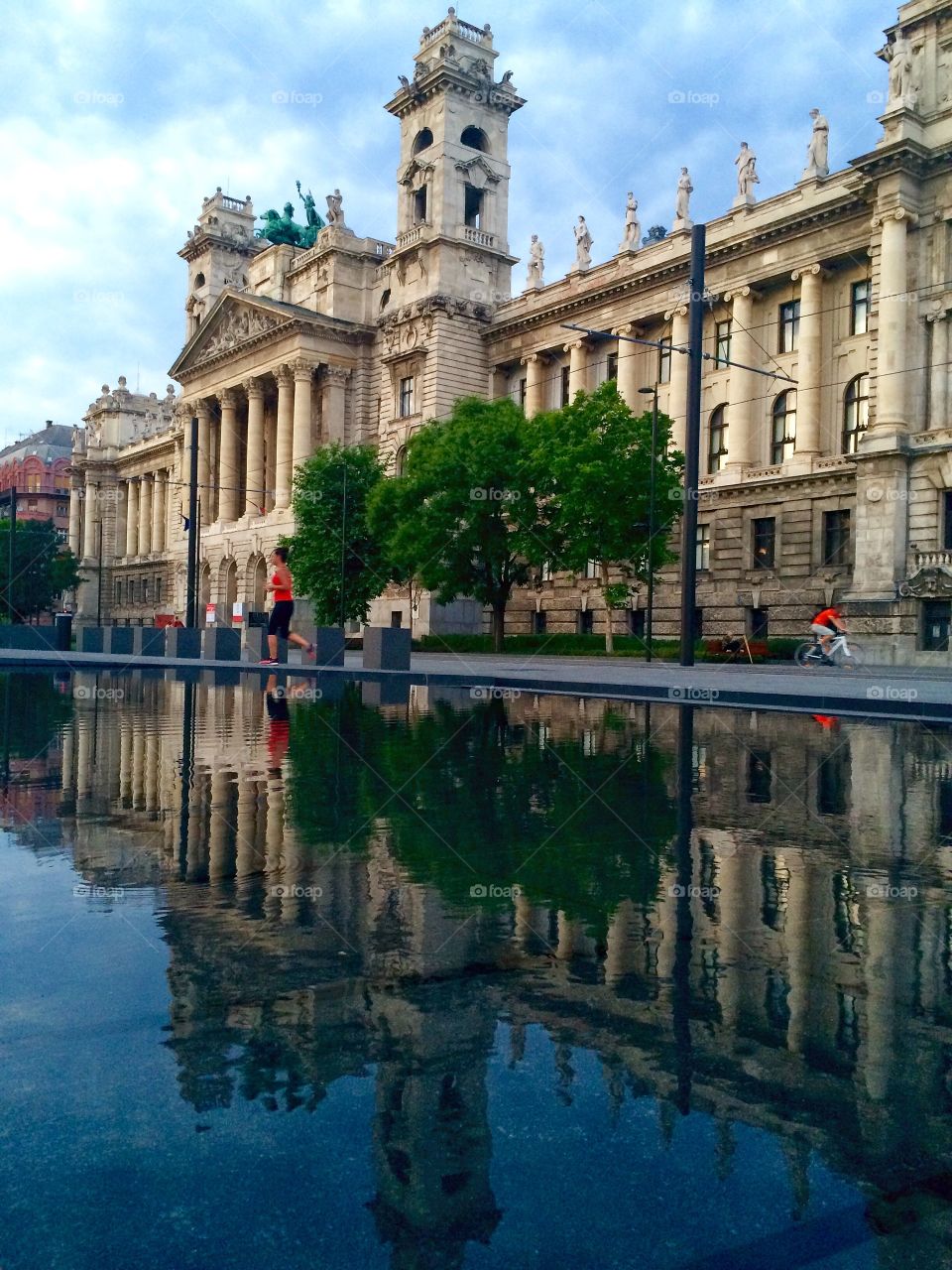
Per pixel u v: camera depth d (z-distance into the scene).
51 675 24.14
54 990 3.05
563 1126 2.25
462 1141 2.17
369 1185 2.00
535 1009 2.98
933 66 37.31
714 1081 2.50
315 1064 2.56
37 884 4.41
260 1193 1.97
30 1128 2.20
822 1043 2.77
